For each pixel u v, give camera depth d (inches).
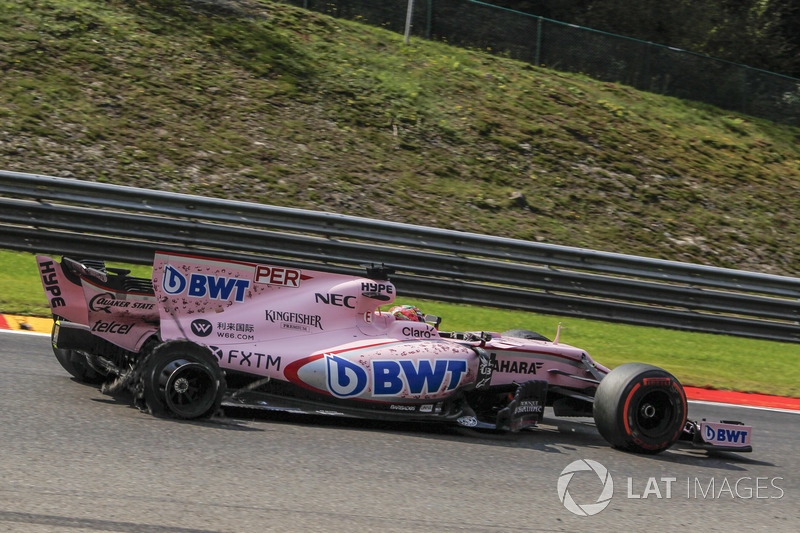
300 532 275.9
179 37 1357.0
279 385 415.5
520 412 458.6
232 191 1045.2
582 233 1171.3
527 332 548.4
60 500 277.7
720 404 658.2
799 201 1456.7
